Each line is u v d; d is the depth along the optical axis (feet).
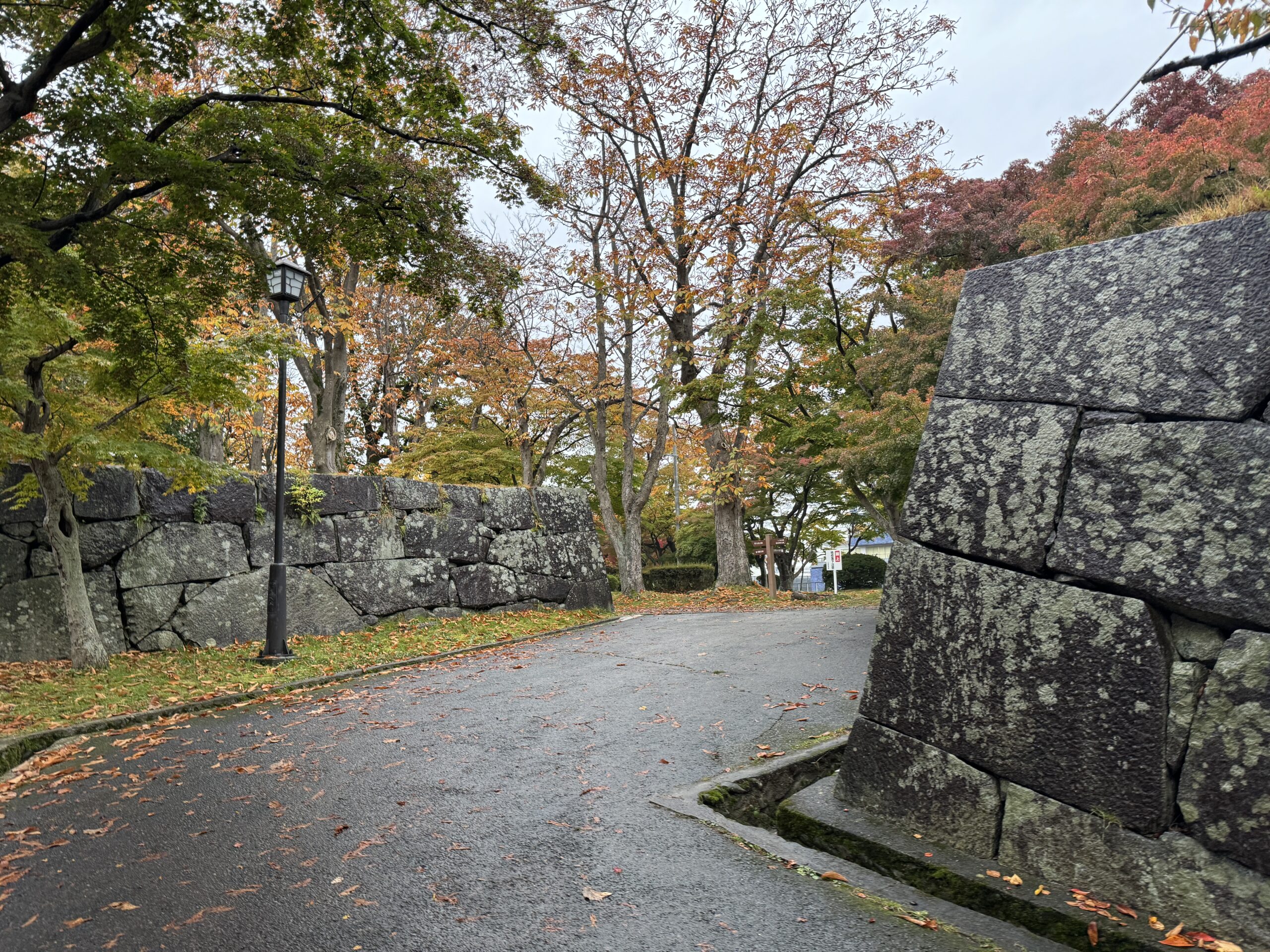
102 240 21.84
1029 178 62.39
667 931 9.48
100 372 27.20
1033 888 9.87
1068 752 10.06
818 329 55.57
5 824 13.44
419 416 87.15
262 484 35.60
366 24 23.17
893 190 58.03
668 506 108.58
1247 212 10.65
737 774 14.97
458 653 33.47
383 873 11.19
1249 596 8.78
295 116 26.86
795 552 79.51
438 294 28.25
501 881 10.89
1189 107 56.24
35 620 28.02
